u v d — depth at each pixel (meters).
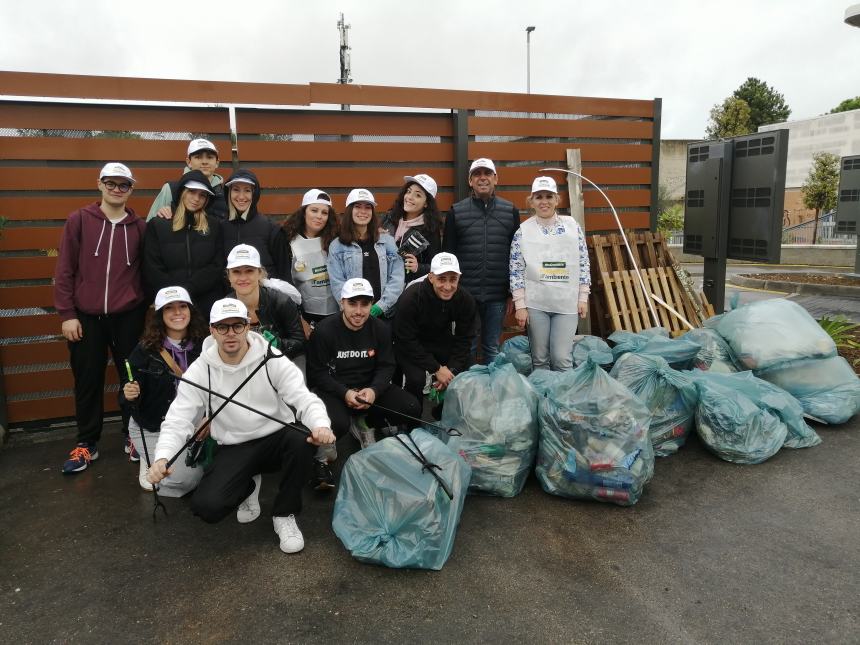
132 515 3.34
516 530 3.09
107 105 4.53
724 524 3.09
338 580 2.70
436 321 3.93
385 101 5.11
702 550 2.87
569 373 3.54
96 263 3.83
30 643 2.36
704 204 6.61
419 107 5.22
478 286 4.68
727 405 3.77
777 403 3.92
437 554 2.75
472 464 3.37
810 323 4.48
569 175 5.82
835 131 24.45
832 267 16.38
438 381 3.96
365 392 3.59
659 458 3.86
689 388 3.88
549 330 4.62
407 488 2.82
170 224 3.81
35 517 3.34
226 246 3.96
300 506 3.01
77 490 3.66
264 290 3.55
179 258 3.80
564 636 2.32
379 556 2.74
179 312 3.45
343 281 4.00
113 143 4.56
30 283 4.57
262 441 3.05
